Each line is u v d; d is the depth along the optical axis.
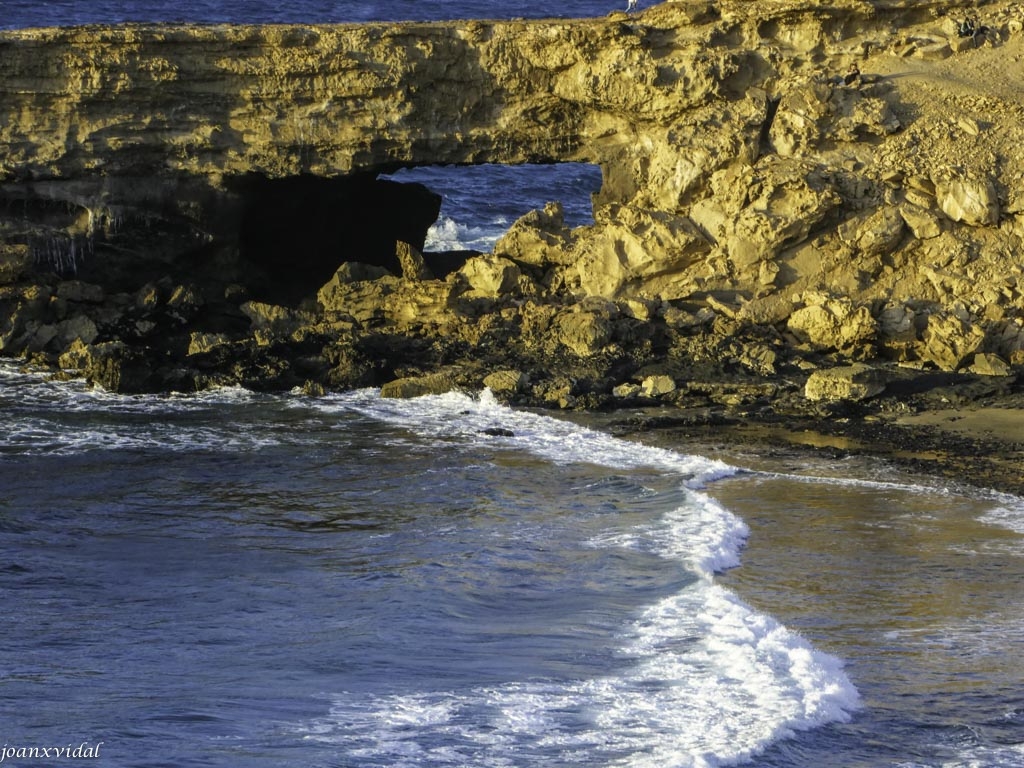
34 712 23.98
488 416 49.22
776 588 31.77
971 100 59.22
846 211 57.19
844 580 32.34
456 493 40.28
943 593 31.44
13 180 58.75
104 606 30.88
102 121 58.94
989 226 56.75
